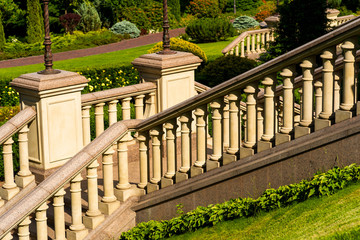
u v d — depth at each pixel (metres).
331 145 5.55
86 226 6.70
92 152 6.54
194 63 8.63
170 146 6.75
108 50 36.25
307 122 5.75
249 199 5.97
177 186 6.70
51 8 45.19
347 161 5.50
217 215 6.02
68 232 6.60
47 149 7.54
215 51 29.34
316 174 5.67
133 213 6.91
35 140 7.59
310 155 5.69
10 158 7.58
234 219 5.95
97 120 8.19
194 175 6.55
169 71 8.37
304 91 5.71
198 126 6.48
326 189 5.51
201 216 6.15
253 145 6.11
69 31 43.56
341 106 5.55
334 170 5.52
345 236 4.85
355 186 5.46
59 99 7.53
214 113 6.32
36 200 6.23
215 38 34.19
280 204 5.72
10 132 7.34
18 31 45.53
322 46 5.48
